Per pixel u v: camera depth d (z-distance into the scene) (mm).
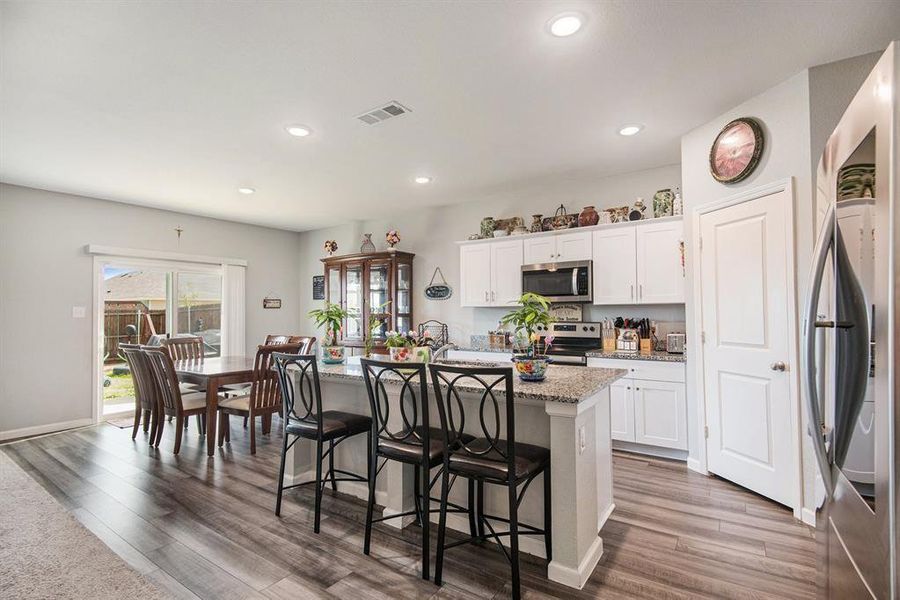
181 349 5242
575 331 4395
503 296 4812
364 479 2811
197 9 1948
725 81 2635
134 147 3529
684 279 3605
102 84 2576
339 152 3703
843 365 1207
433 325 5742
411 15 2006
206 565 2131
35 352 4594
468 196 5184
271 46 2232
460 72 2498
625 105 2930
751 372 2891
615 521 2562
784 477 2672
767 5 1971
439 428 2543
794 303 2588
